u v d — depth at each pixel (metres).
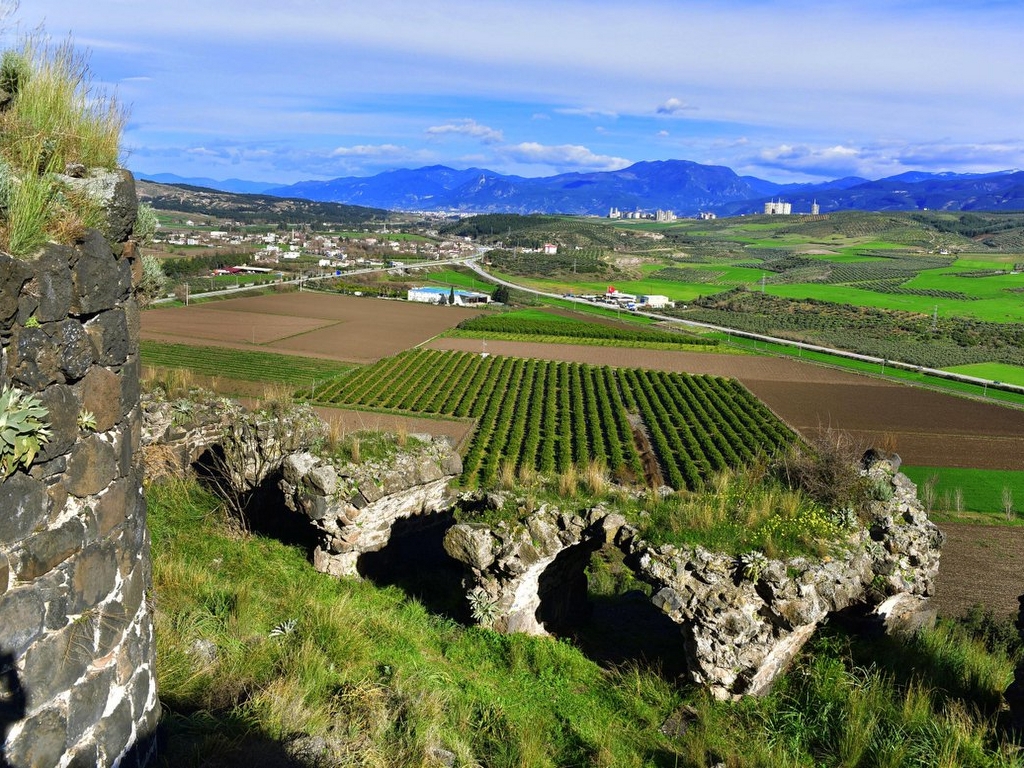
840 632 12.70
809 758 9.70
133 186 6.71
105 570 5.89
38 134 5.99
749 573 11.45
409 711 8.96
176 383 18.34
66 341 5.34
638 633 14.74
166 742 7.14
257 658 9.41
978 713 10.25
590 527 13.23
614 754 9.42
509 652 12.23
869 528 14.04
